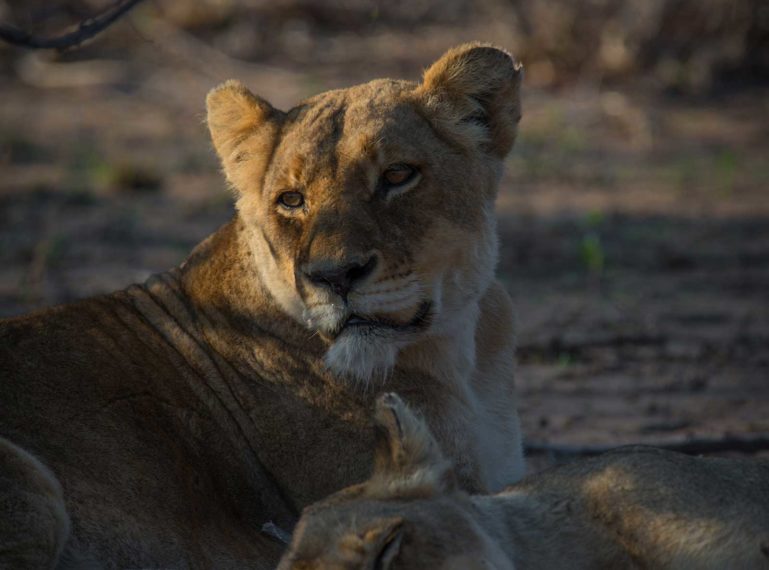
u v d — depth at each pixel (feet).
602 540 21.95
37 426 22.95
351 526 19.35
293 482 25.20
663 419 37.86
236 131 26.68
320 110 25.85
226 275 26.50
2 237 61.77
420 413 24.73
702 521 21.27
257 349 25.73
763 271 55.62
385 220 24.53
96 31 32.94
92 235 62.13
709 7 93.97
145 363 25.12
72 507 22.17
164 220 65.72
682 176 73.82
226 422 25.35
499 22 95.71
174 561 22.77
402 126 25.14
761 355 44.19
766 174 73.92
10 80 100.07
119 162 74.33
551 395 40.75
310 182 24.73
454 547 19.48
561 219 65.41
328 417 25.26
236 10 103.04
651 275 55.31
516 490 23.20
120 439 23.50
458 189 25.53
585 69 93.15
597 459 23.11
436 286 25.13
